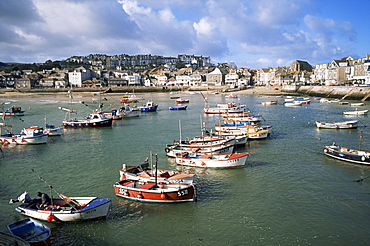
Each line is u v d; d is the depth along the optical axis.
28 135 50.53
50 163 38.50
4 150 45.78
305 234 21.00
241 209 24.77
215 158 36.12
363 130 56.97
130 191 26.34
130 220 23.30
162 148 45.28
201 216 23.75
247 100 134.75
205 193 28.06
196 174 33.16
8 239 18.09
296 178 31.42
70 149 45.97
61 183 31.16
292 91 158.00
